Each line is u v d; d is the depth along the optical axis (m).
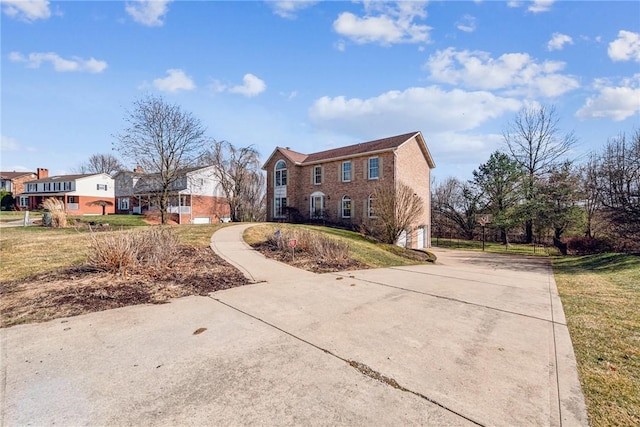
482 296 6.36
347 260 10.32
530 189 26.08
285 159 27.88
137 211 39.38
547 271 11.74
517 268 12.91
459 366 3.14
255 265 8.48
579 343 3.80
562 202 24.47
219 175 32.53
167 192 25.56
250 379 2.80
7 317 4.29
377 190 19.11
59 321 4.18
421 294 6.30
